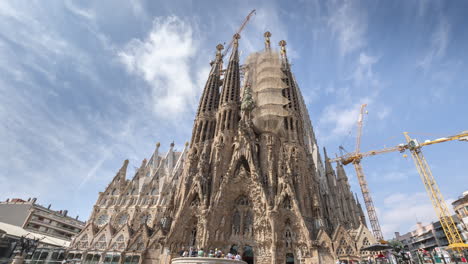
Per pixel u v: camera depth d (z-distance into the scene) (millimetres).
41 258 64250
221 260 35531
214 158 71812
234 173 66688
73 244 71250
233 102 86312
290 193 59531
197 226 58156
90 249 68250
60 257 67312
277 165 68500
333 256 52531
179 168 108750
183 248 56688
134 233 68125
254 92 88562
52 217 108938
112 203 95625
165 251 55406
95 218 90688
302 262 52531
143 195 96562
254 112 80625
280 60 102062
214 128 84750
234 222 61406
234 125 81000
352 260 51156
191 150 78500
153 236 63062
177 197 68500
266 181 65062
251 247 58375
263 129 76312
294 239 55250
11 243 59938
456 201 97375
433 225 125438
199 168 68125
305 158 74062
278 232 55000
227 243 57625
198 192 62656
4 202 110312
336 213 91062
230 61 105000
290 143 74125
